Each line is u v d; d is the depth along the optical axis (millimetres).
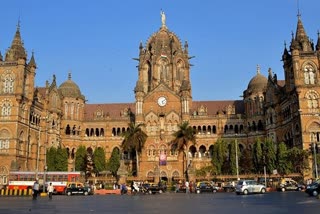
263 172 92750
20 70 96125
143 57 126500
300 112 87000
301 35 97812
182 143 98500
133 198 54906
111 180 102312
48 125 108812
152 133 113562
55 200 51156
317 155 81812
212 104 126438
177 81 123188
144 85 123938
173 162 109938
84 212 30969
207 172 102375
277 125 103875
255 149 96938
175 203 41250
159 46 126500
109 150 117938
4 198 57688
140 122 112562
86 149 113875
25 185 81938
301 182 81500
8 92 95500
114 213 29609
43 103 108625
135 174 109000
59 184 80562
